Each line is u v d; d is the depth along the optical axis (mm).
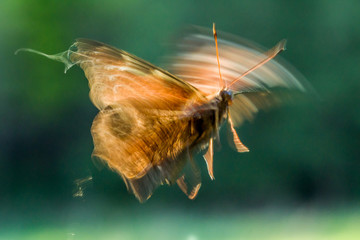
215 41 535
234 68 535
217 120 524
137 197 514
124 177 514
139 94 516
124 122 515
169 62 543
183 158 520
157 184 516
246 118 531
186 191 518
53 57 510
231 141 528
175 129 519
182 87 519
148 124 517
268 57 531
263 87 531
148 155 516
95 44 512
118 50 512
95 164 514
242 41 535
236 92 532
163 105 517
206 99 524
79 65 512
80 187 514
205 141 523
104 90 514
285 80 530
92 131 514
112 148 514
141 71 514
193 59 540
